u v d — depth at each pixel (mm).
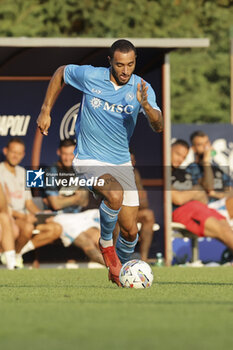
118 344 16703
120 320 20516
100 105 31109
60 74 31969
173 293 28562
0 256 51375
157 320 20531
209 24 100500
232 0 102688
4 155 51969
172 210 54062
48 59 52531
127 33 95312
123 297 26875
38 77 52812
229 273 44125
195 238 53875
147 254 52906
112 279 31469
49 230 52156
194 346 16453
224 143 54688
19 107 52656
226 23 100562
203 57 98312
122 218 32000
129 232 32406
